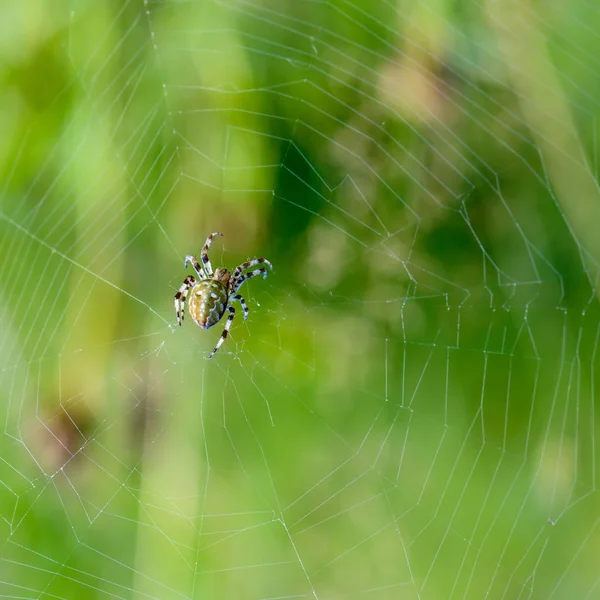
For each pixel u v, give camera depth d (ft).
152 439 2.19
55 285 2.19
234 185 2.19
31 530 2.16
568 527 2.18
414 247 2.20
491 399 2.20
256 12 2.18
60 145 2.17
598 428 2.18
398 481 2.20
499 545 2.18
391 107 2.18
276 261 2.21
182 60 2.18
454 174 2.19
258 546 2.19
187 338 2.21
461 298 2.21
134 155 2.19
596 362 2.18
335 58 2.18
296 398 2.21
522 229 2.19
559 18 2.15
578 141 2.15
